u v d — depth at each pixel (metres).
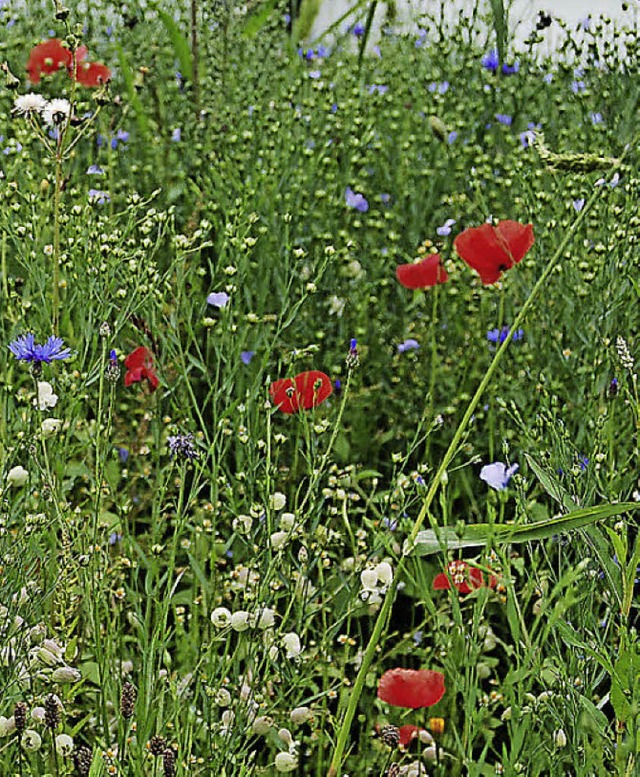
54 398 2.55
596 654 1.94
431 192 4.47
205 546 2.87
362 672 2.11
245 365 3.59
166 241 4.08
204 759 2.29
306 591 2.57
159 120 5.00
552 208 3.98
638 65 4.43
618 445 3.17
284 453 3.50
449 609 2.93
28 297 3.15
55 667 2.22
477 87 4.97
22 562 2.27
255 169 4.12
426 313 4.28
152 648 2.20
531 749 2.24
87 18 5.10
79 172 4.43
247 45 5.52
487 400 3.69
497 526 1.98
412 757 2.66
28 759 2.27
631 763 1.95
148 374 3.10
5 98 4.52
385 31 5.73
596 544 2.12
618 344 2.50
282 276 3.87
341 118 4.59
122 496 2.84
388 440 3.79
